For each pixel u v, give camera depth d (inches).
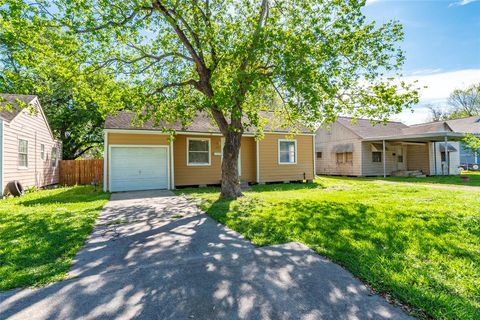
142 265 131.1
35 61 265.0
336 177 750.5
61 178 632.4
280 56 256.4
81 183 642.2
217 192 422.0
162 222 219.3
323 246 151.7
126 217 239.1
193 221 221.3
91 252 149.7
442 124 740.0
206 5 295.7
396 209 247.4
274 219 217.8
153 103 331.0
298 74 244.8
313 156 615.8
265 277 116.0
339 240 160.4
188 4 296.4
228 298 99.3
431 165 791.1
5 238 173.5
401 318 84.8
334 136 853.2
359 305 92.7
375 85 283.3
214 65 303.1
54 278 116.5
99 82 335.0
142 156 461.4
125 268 127.7
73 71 291.3
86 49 287.0
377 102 286.4
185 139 503.5
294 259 135.3
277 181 572.1
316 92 256.8
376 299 96.4
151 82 362.0
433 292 98.0
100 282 113.3
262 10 312.5
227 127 308.7
